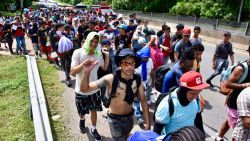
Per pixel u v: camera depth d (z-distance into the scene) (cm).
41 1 7000
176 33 771
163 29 827
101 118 629
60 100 729
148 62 610
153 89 720
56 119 614
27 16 2264
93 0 6969
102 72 493
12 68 1076
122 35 861
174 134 202
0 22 1653
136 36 761
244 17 3384
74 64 477
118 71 361
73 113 649
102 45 679
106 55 498
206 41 2094
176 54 654
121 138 393
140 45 704
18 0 5050
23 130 555
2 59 1274
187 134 193
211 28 2362
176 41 705
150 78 630
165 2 4366
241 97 326
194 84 294
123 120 379
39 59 1239
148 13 3650
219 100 763
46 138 477
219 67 815
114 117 378
